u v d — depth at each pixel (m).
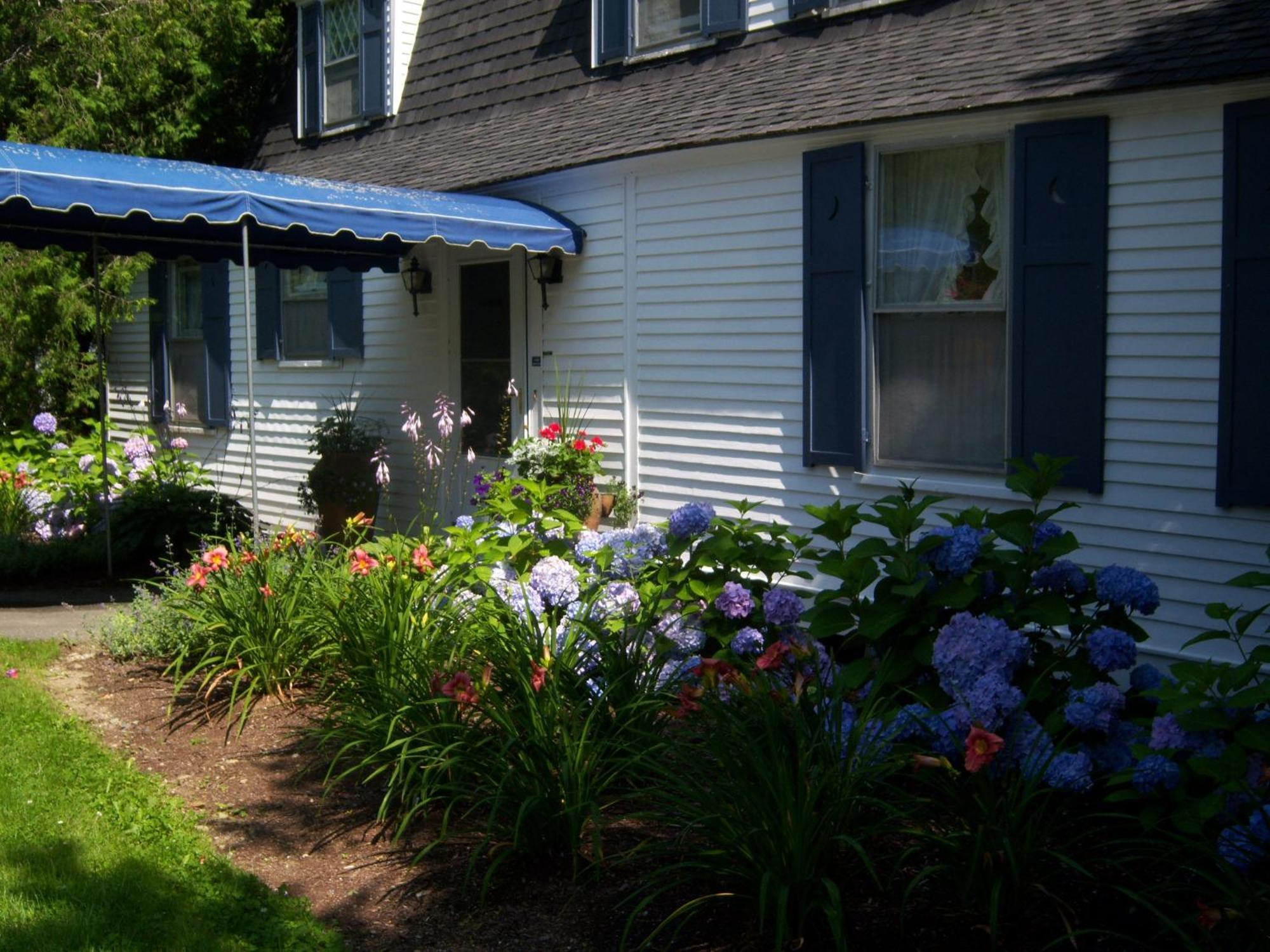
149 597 7.05
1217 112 5.55
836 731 3.89
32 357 13.09
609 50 9.66
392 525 10.68
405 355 10.55
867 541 4.50
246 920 3.74
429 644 5.19
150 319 13.93
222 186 7.20
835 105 6.94
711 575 5.38
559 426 8.61
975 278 6.56
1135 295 5.87
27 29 12.98
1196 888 3.36
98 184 6.67
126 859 4.12
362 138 12.15
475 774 4.38
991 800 3.56
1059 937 3.38
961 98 6.20
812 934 3.45
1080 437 6.07
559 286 8.98
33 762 4.98
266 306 11.98
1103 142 5.90
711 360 7.91
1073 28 6.59
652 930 3.59
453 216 8.05
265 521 12.11
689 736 4.40
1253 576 3.74
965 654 3.98
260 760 5.14
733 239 7.70
